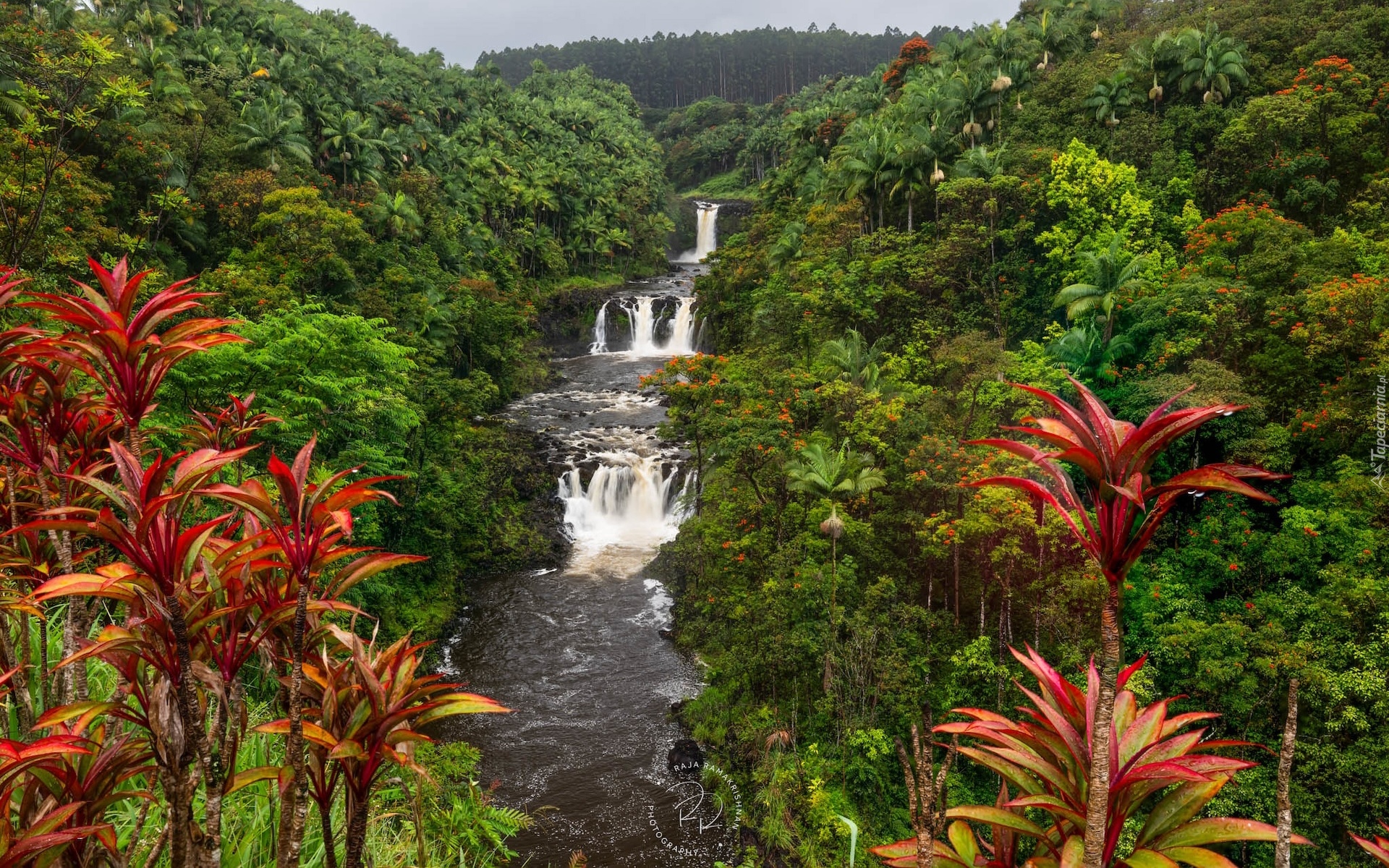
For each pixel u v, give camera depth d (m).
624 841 16.52
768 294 47.12
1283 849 2.13
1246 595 19.58
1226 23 45.88
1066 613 19.31
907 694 18.41
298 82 58.00
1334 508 19.27
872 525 23.06
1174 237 34.12
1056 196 35.22
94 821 2.44
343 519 2.15
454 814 7.70
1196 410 1.87
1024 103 47.38
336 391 21.16
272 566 2.42
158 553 2.04
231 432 3.80
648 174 106.25
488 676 23.09
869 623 19.80
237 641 2.41
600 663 23.81
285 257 35.88
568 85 146.12
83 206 25.50
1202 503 22.30
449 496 29.55
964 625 21.67
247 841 3.88
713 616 24.81
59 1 35.12
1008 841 2.51
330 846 2.37
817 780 17.08
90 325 2.37
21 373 3.36
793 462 22.20
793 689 20.39
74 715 2.15
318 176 51.06
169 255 33.53
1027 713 2.42
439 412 33.06
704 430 28.23
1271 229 27.17
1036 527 19.06
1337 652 16.38
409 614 25.53
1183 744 2.20
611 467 35.94
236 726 2.38
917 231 45.56
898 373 31.27
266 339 20.67
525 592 28.67
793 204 63.31
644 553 32.06
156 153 34.97
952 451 22.19
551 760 19.22
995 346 28.72
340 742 2.24
